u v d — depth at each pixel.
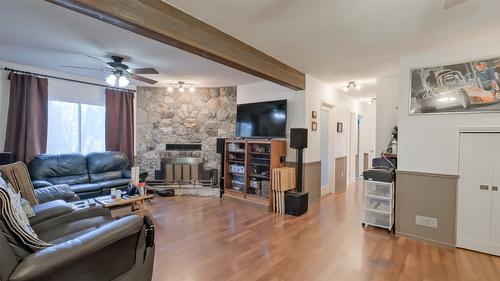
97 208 2.66
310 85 4.66
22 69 4.15
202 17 2.42
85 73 4.67
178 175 5.71
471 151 2.89
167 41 2.31
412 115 3.26
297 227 3.53
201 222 3.69
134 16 1.97
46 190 3.20
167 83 5.45
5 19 2.48
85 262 1.52
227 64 2.98
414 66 3.28
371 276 2.30
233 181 5.23
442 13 2.24
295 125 4.68
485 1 2.04
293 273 2.34
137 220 1.80
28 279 1.25
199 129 5.94
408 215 3.26
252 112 5.06
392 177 3.38
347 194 5.71
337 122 6.00
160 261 2.53
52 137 4.64
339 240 3.10
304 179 4.61
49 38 2.96
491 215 2.79
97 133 5.22
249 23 2.53
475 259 2.67
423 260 2.63
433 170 3.11
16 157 4.09
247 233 3.29
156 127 5.84
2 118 4.06
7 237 1.41
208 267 2.43
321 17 2.38
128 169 5.13
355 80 4.89
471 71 2.90
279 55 3.47
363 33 2.71
